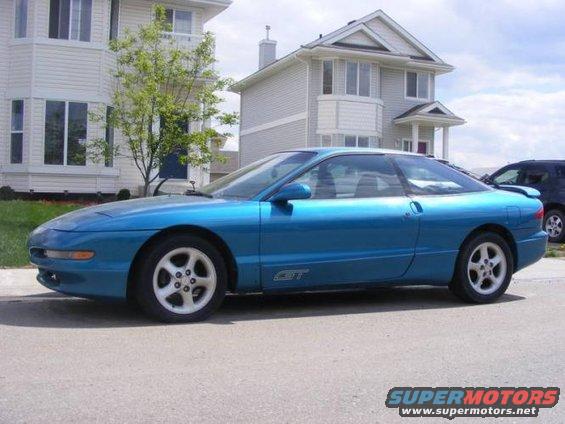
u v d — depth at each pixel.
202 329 5.57
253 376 4.38
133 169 20.72
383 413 3.80
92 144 18.31
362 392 4.13
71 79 19.41
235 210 5.83
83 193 19.64
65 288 5.54
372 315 6.34
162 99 16.00
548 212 14.73
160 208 5.72
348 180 6.42
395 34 30.91
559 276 8.97
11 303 6.49
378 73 29.45
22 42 19.23
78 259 5.40
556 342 5.40
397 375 4.47
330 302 6.98
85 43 19.48
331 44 28.53
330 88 29.09
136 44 19.89
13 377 4.23
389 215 6.36
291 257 5.98
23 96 19.22
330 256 6.12
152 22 18.14
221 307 6.57
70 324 5.65
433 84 31.59
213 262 5.76
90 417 3.60
